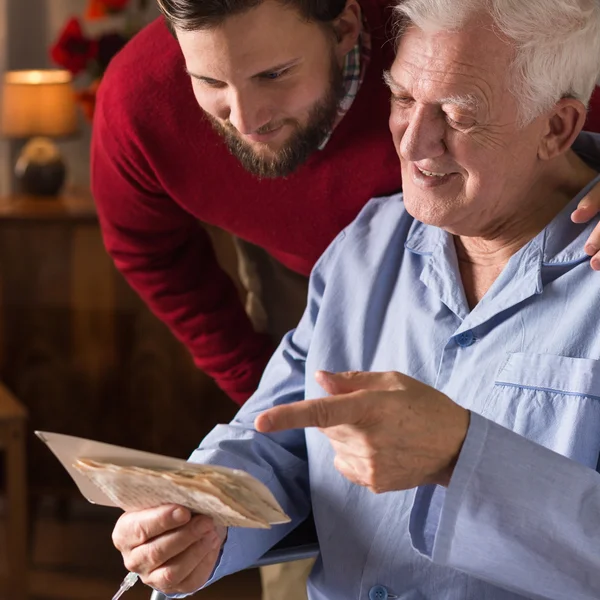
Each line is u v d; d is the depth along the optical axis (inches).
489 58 53.8
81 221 144.1
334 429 47.1
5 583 134.9
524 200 58.6
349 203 73.9
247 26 57.8
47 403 148.4
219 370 90.9
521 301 57.4
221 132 66.2
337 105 65.6
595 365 54.3
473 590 56.5
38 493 150.7
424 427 47.3
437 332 60.2
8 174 167.6
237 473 46.5
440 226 58.1
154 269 87.0
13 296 146.0
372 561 59.6
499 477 49.4
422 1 54.6
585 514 50.2
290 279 91.1
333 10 61.1
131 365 146.3
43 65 168.2
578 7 53.9
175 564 55.9
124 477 48.0
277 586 89.1
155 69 73.0
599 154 62.4
